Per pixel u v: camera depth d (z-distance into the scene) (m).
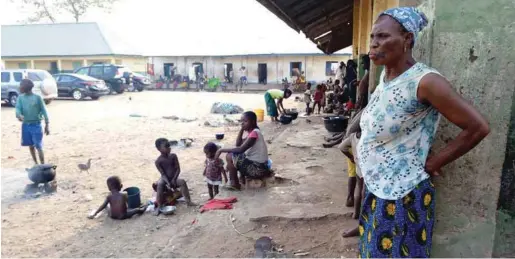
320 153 6.80
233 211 4.28
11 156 8.27
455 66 2.05
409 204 1.75
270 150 7.34
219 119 13.66
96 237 4.27
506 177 2.19
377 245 1.82
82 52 31.41
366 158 1.88
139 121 13.39
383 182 1.80
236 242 3.60
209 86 30.42
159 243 4.00
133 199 5.02
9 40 33.09
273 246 3.42
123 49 32.81
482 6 1.96
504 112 2.01
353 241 3.41
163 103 19.53
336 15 12.70
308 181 5.13
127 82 25.28
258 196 4.74
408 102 1.67
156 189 5.07
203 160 7.74
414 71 1.66
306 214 3.96
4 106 17.72
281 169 5.77
